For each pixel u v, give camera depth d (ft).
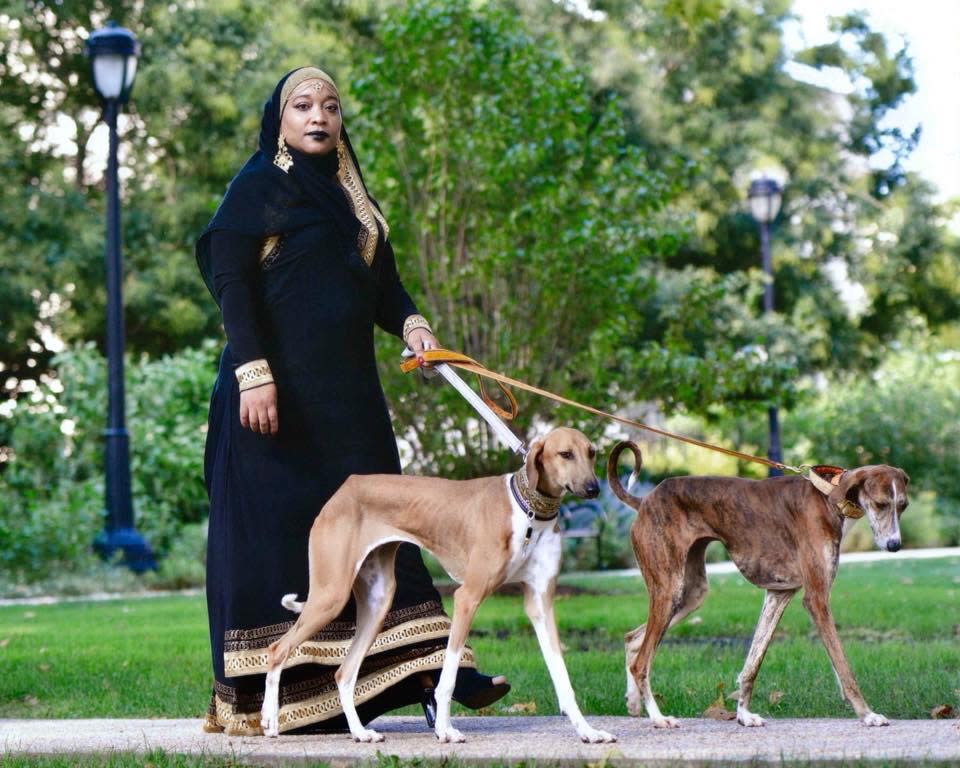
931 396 88.17
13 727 21.63
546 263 46.06
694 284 52.37
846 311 105.60
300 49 94.12
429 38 47.47
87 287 91.76
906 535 81.35
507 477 17.88
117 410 59.88
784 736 17.56
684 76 104.68
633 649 20.24
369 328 20.40
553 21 98.58
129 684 27.63
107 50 58.03
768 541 18.84
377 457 19.94
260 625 19.16
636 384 50.42
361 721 19.39
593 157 49.70
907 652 29.25
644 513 19.52
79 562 59.88
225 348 21.08
